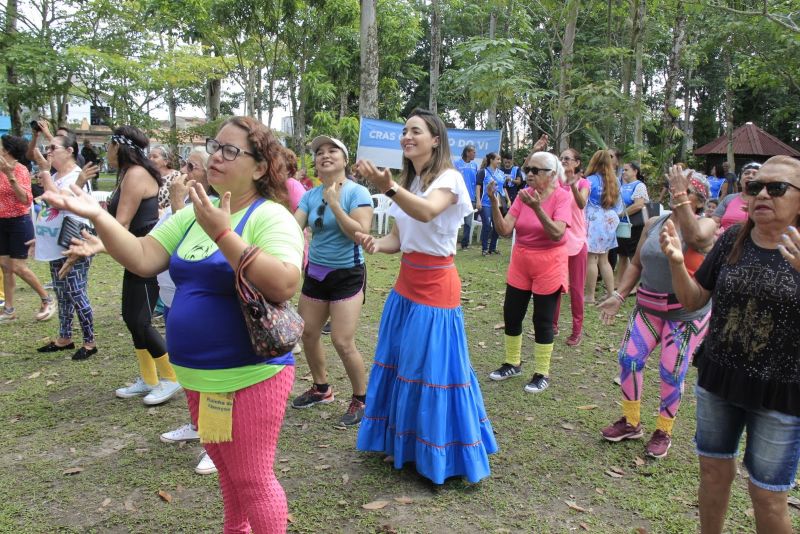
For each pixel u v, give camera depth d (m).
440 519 3.04
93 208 2.09
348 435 3.97
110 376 4.93
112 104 16.17
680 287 2.51
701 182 3.62
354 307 4.02
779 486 2.29
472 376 3.47
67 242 5.07
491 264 10.05
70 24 15.57
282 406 2.25
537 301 4.73
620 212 7.71
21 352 5.46
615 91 10.34
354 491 3.29
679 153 27.14
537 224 4.63
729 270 2.39
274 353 2.01
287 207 2.28
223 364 2.11
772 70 13.45
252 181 2.22
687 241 3.45
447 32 27.83
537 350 4.80
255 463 2.21
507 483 3.42
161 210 4.70
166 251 2.32
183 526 2.95
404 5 16.83
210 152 2.16
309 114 18.47
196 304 2.12
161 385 4.46
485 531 2.95
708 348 2.47
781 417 2.25
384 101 16.84
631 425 3.92
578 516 3.10
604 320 3.90
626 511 3.16
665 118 13.62
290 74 14.46
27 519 2.98
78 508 3.10
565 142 10.99
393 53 16.45
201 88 21.75
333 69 14.91
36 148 5.71
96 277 8.53
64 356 5.37
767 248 2.32
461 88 11.27
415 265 3.37
